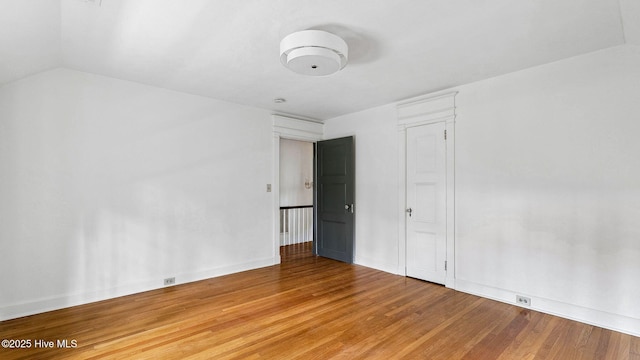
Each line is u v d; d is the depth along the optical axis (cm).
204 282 375
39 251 281
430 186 377
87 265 306
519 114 301
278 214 466
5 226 266
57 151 291
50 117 288
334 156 490
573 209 269
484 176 326
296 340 234
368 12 199
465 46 249
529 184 295
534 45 247
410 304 305
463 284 342
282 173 651
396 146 413
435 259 371
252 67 294
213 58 272
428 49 254
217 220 402
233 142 418
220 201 405
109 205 320
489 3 189
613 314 250
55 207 290
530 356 214
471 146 337
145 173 344
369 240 448
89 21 207
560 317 274
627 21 208
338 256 485
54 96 290
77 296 300
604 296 254
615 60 249
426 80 329
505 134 310
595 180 259
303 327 255
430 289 349
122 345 225
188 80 330
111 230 321
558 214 277
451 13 200
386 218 425
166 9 193
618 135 248
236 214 420
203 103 390
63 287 293
